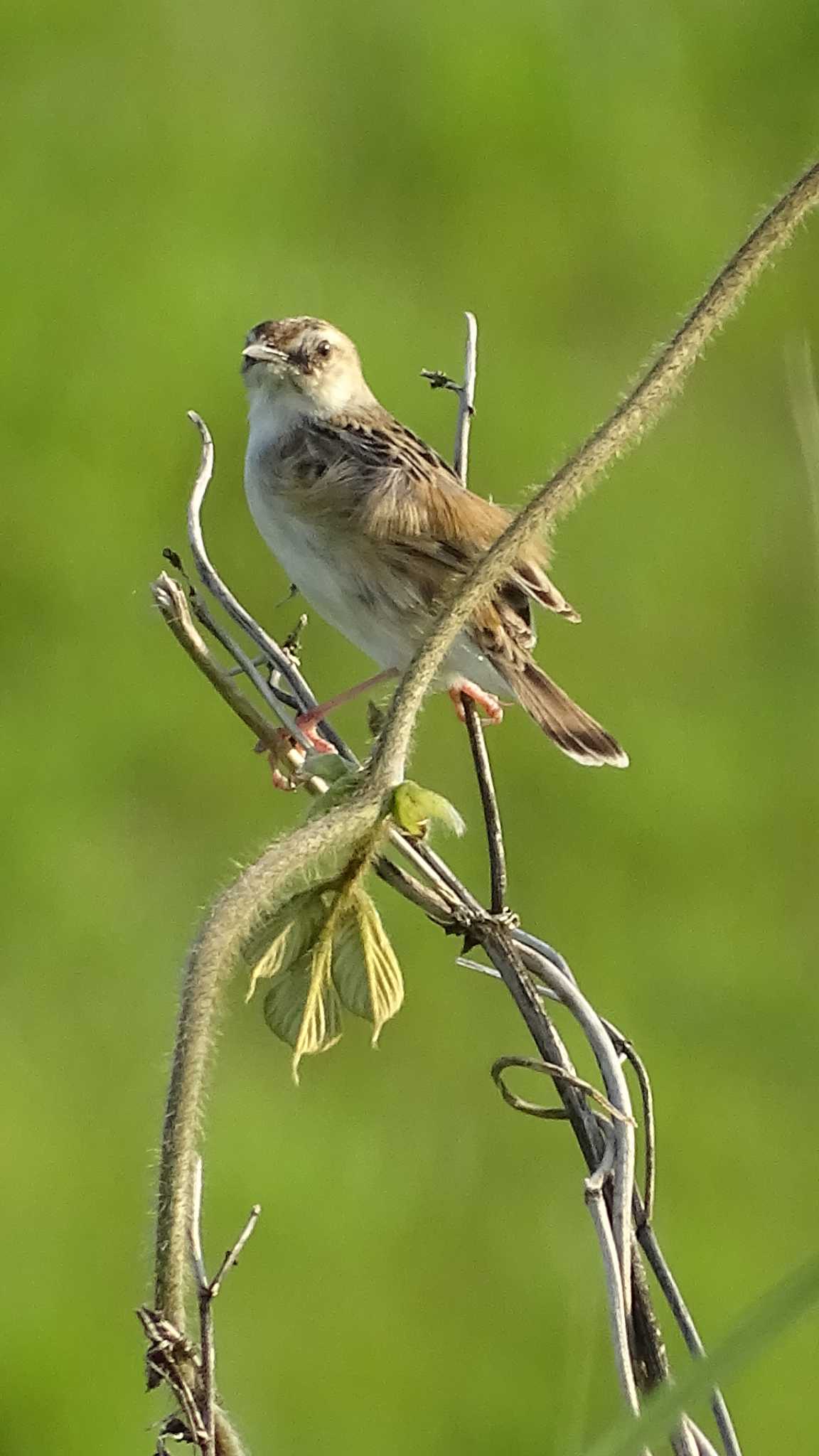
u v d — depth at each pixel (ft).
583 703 47.57
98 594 48.67
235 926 12.53
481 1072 38.88
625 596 50.08
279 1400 33.86
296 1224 36.47
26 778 45.01
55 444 52.01
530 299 58.90
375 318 57.06
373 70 65.05
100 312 55.67
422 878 17.34
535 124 63.67
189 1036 12.52
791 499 52.70
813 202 12.85
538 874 43.91
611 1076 16.05
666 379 13.06
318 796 13.84
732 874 44.14
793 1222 37.35
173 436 52.60
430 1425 33.63
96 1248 36.22
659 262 60.54
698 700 47.91
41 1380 34.17
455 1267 35.99
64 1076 39.55
